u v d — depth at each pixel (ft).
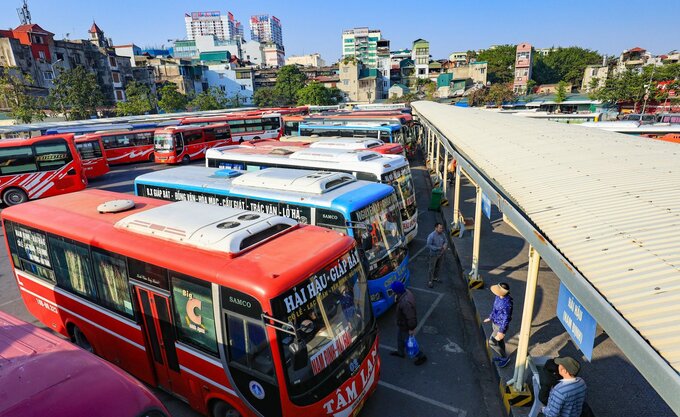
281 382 15.10
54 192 62.39
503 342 22.50
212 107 239.09
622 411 19.22
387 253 28.94
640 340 8.72
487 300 29.91
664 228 13.37
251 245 18.04
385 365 24.35
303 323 15.80
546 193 19.03
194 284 17.13
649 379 8.22
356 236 26.96
